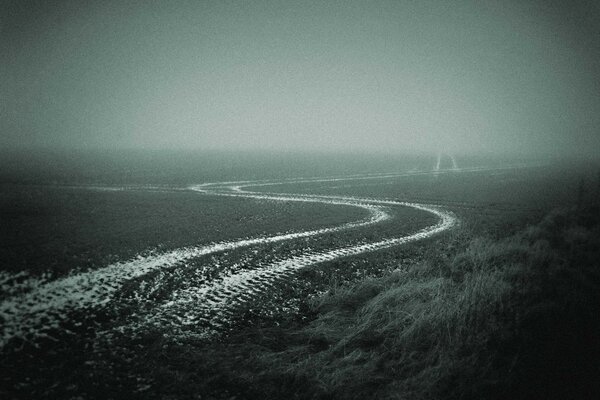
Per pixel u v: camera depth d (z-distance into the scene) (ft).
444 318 31.45
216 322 34.24
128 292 40.40
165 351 28.43
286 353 28.94
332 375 25.57
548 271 44.68
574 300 35.29
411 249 63.57
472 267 48.62
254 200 114.73
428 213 100.42
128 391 23.11
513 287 39.01
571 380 24.38
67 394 22.49
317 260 55.52
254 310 37.32
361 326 32.48
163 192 128.16
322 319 35.14
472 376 24.81
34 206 90.27
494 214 99.55
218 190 138.51
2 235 60.95
